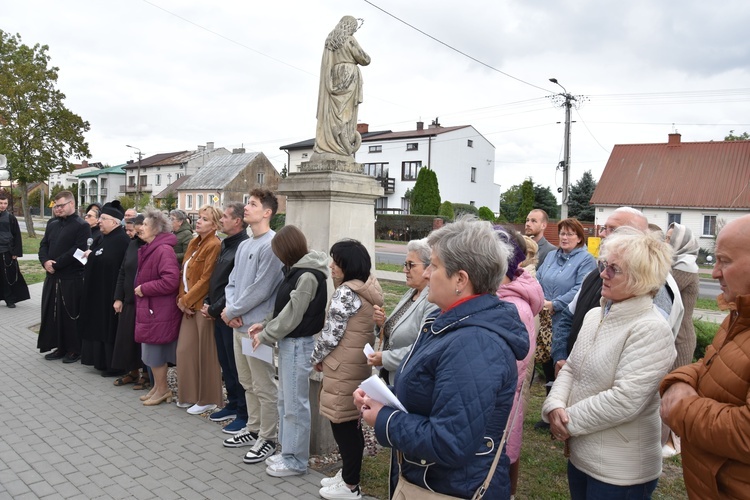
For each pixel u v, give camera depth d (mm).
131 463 3877
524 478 3727
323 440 4133
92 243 6500
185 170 59625
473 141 45000
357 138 4699
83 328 5945
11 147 26188
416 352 1924
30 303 10148
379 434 1837
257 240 4195
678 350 3846
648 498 2334
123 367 5410
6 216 9445
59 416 4762
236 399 4742
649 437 2275
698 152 30812
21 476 3641
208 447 4191
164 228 5133
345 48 4586
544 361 4469
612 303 2484
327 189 4340
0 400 5125
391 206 43438
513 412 2699
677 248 3896
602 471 2271
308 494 3486
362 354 3330
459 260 1816
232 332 4582
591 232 27703
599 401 2236
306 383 3697
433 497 1809
